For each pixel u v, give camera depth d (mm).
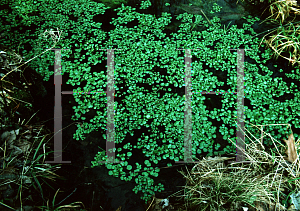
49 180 2643
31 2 4930
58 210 2320
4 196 2225
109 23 4547
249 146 2920
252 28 4398
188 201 2557
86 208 2514
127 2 4973
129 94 3502
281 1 4398
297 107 3303
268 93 3479
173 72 3715
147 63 3865
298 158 2551
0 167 2387
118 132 3102
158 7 4867
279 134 3055
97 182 2715
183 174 2730
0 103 2785
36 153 2668
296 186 2443
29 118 3053
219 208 2375
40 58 3850
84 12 4711
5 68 3184
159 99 3383
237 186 2504
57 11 4781
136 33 4262
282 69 3846
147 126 3141
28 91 3271
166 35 4320
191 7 4840
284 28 4277
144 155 2949
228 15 4688
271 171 2654
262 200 2408
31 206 2234
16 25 4441
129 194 2631
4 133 2625
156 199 2561
